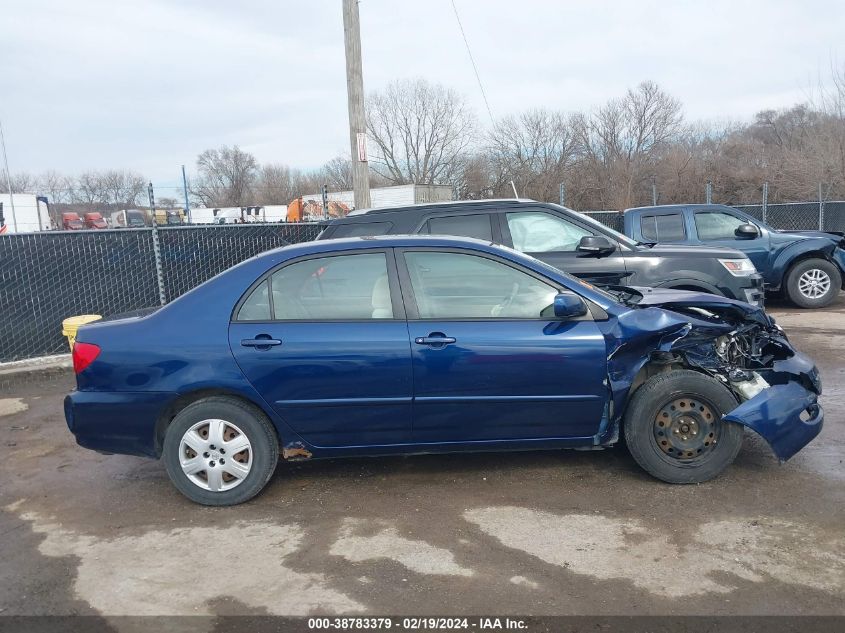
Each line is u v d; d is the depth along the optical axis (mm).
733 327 4328
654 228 10906
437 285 4234
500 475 4520
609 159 37719
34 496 4547
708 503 3977
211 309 4184
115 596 3234
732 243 10805
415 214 7215
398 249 4285
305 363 4062
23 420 6441
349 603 3092
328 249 4293
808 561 3305
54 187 28562
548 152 38188
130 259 9492
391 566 3408
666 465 4199
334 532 3801
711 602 2990
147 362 4102
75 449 5520
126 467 5043
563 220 7102
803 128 28016
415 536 3715
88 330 4273
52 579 3416
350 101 10586
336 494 4324
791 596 3018
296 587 3248
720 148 37375
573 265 6867
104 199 24094
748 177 32906
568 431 4258
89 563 3572
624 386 4164
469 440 4246
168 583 3336
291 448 4223
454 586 3201
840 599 2984
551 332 4125
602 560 3383
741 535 3580
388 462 4840
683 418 4195
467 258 4273
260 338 4086
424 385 4094
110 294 9367
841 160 22391
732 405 4133
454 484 4402
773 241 10836
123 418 4152
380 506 4117
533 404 4148
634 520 3795
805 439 4203
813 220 17250
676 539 3561
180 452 4148
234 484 4168
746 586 3107
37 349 8891
